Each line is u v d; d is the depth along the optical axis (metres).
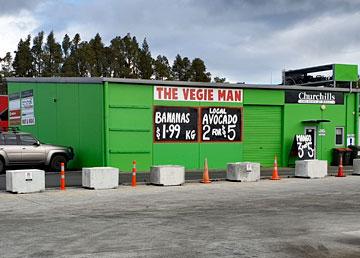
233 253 7.93
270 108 27.05
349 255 7.95
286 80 35.81
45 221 10.62
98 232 9.49
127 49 71.88
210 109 25.28
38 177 15.67
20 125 29.70
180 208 12.57
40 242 8.62
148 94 23.73
